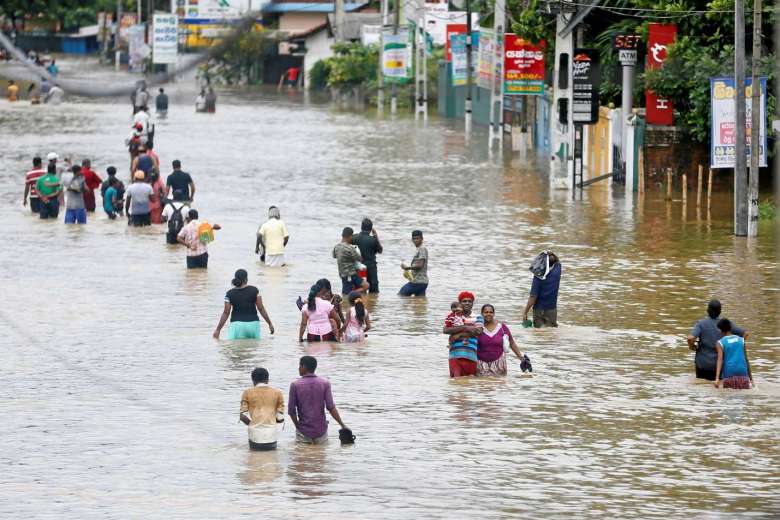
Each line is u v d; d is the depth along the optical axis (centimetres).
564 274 6625
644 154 10250
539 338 5119
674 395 4169
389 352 4872
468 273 6694
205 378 4428
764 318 5481
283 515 2878
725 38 10075
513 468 3319
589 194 10306
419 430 3716
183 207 7750
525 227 8438
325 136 16538
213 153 13962
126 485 3156
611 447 3531
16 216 9038
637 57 11069
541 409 3975
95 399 4134
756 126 7869
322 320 5078
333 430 3734
